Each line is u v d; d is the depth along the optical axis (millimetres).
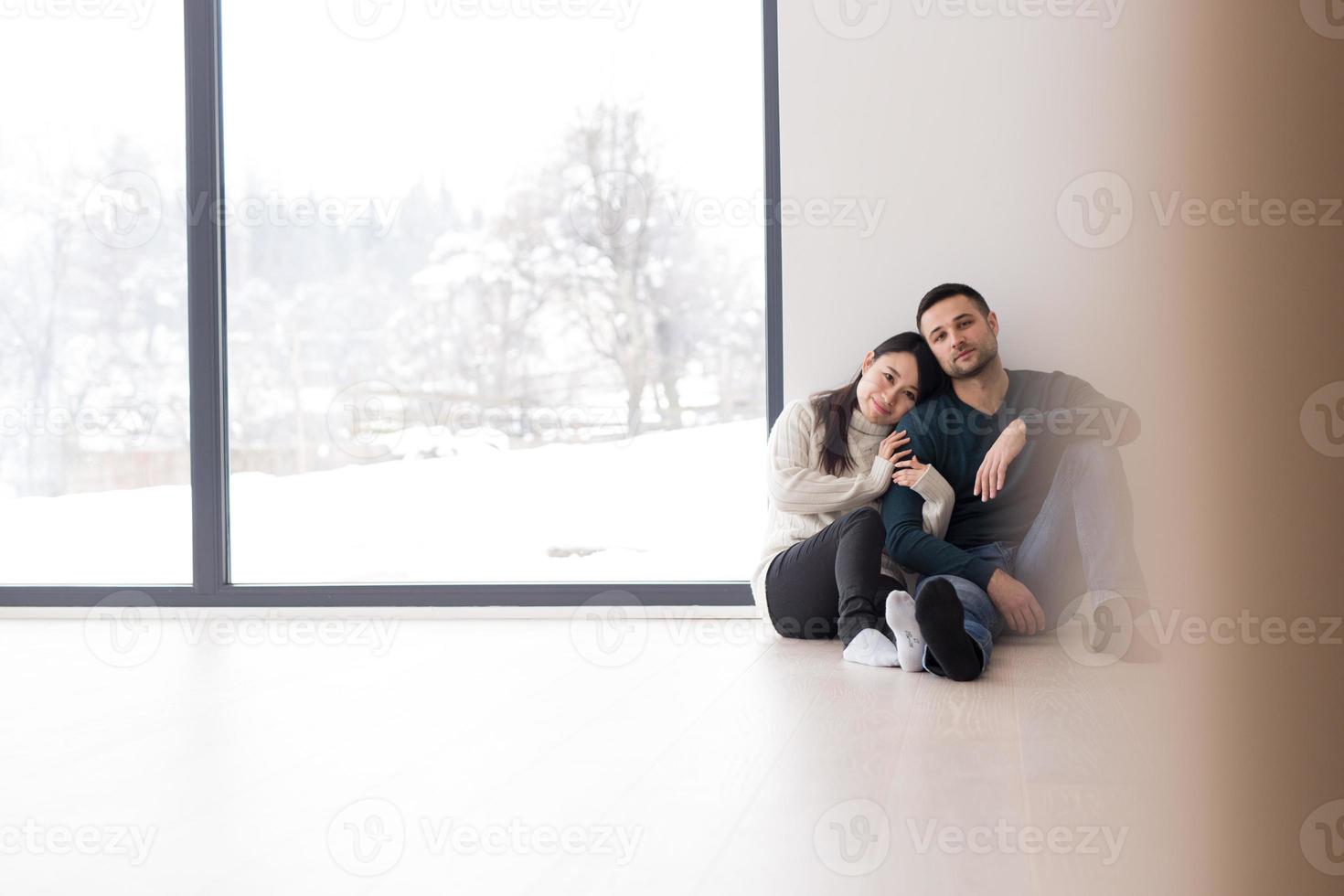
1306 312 293
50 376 3098
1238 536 309
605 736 1637
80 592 3035
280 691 2033
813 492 2484
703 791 1344
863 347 2717
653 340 2906
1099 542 2098
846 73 2703
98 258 3078
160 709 1896
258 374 3021
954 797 1286
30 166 3088
